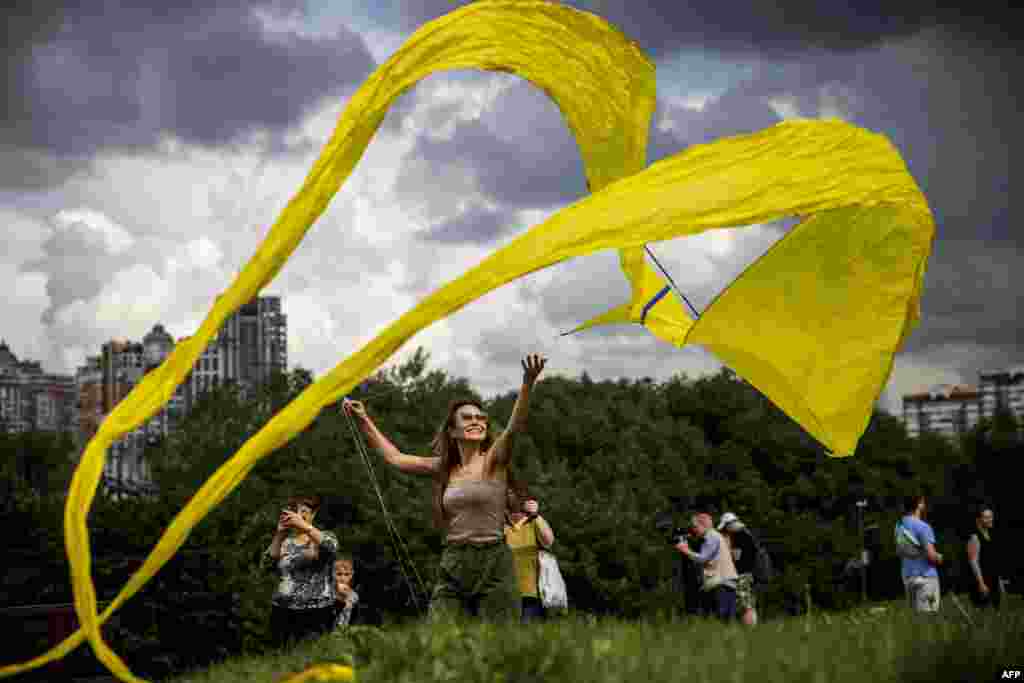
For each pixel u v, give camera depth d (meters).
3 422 125.69
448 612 6.87
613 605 43.81
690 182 6.95
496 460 7.36
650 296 9.13
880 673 5.30
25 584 26.80
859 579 63.91
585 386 71.50
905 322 8.00
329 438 48.59
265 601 28.03
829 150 7.14
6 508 27.80
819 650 5.70
